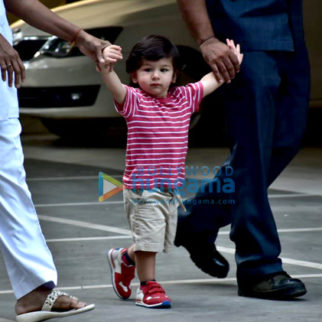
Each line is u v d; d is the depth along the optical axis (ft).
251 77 34.68
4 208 30.76
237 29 34.73
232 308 33.14
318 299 34.53
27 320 31.17
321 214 54.90
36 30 87.92
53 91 86.74
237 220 35.04
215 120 89.81
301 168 76.38
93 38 32.22
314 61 88.02
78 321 31.30
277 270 34.73
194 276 39.22
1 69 30.14
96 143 96.63
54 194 63.87
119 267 34.96
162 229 33.42
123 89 33.14
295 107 36.17
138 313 32.45
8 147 30.73
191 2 35.14
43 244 31.35
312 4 87.61
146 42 33.71
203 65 86.58
